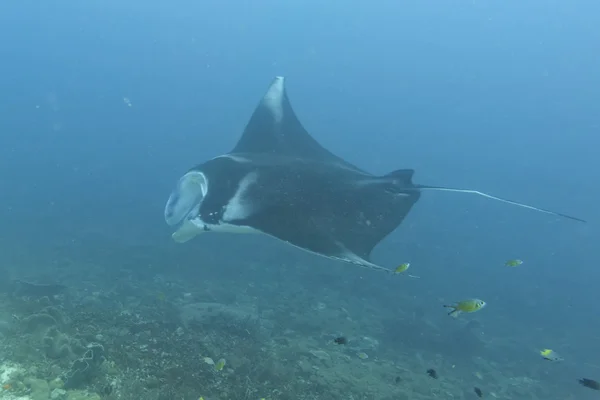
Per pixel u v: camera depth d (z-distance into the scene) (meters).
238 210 4.65
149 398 4.54
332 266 16.09
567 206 48.00
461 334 11.21
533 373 10.66
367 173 6.84
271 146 6.87
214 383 5.39
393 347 10.12
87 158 58.53
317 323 10.06
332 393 6.27
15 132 92.38
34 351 4.97
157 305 8.55
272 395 5.57
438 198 44.47
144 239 18.25
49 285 8.29
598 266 29.31
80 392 4.42
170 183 40.34
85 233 18.14
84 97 120.44
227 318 8.50
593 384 5.11
